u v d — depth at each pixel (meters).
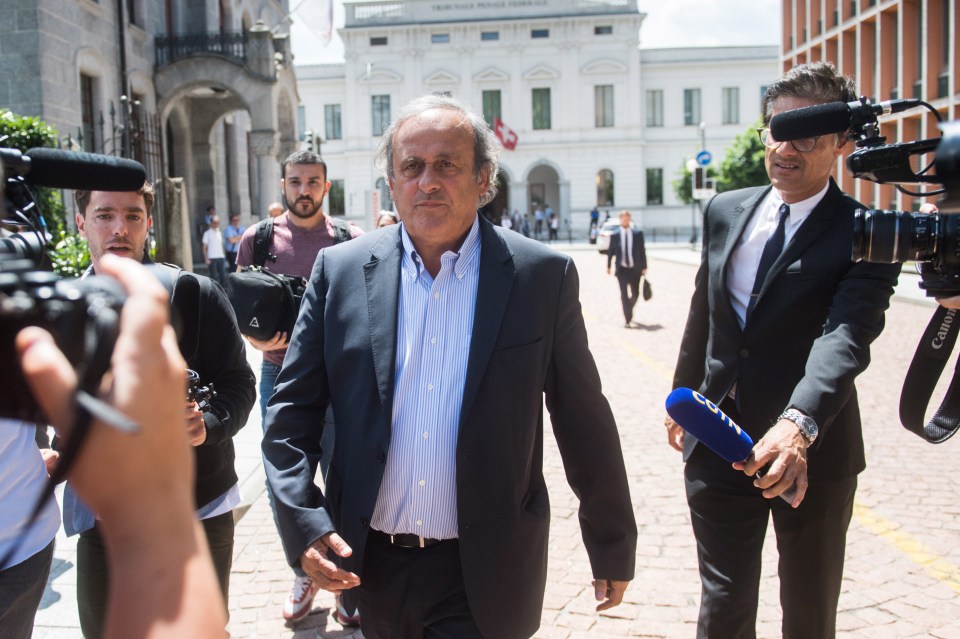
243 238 4.73
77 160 1.72
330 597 4.18
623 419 7.60
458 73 51.91
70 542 4.71
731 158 41.62
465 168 2.35
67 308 0.66
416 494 2.30
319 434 2.45
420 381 2.32
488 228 2.44
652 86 53.12
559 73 51.69
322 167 4.66
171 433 0.68
